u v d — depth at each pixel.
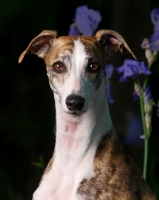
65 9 16.17
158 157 15.23
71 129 8.69
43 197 8.74
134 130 13.52
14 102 15.97
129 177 8.64
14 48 16.16
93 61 8.59
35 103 15.98
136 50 13.88
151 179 11.16
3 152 15.48
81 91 8.30
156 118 15.67
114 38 9.19
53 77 8.69
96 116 8.68
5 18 16.02
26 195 14.92
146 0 13.98
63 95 8.38
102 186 8.48
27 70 16.16
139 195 8.73
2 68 16.08
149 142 15.55
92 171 8.56
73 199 8.52
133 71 9.72
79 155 8.66
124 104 13.77
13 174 15.23
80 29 10.80
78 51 8.61
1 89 16.03
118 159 8.70
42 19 16.17
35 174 15.05
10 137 15.59
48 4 16.17
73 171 8.66
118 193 8.47
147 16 13.99
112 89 13.76
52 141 15.61
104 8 15.77
